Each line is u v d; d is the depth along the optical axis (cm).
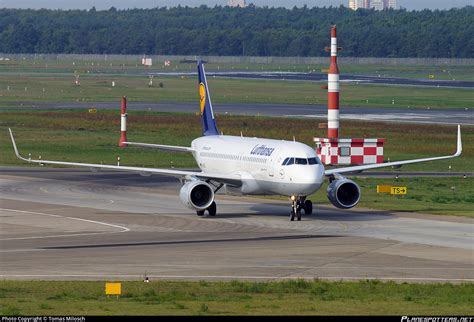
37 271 14462
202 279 13925
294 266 15062
